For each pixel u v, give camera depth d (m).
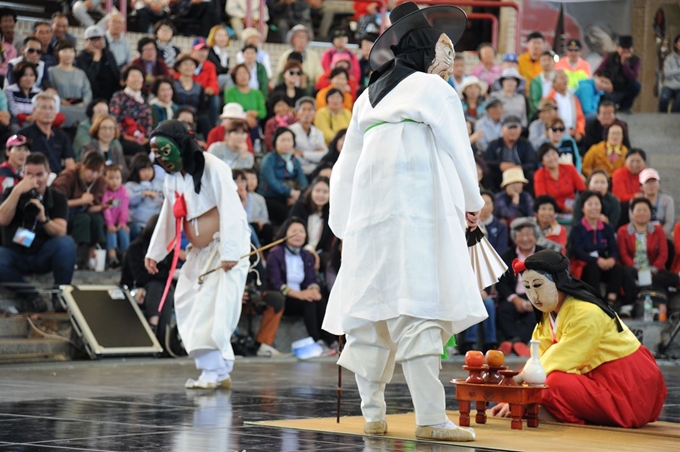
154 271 10.12
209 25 22.03
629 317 16.80
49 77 17.48
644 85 24.11
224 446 5.80
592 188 17.92
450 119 6.30
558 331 7.62
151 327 13.97
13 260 13.61
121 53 19.02
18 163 14.34
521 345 15.66
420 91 6.28
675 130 22.62
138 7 21.81
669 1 23.56
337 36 21.25
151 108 17.25
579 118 20.91
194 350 9.63
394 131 6.32
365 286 6.29
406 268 6.15
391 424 7.00
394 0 23.58
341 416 7.48
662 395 7.67
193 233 9.81
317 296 15.07
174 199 9.82
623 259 17.14
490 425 7.20
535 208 16.80
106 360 13.16
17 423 6.72
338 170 6.74
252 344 14.96
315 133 18.00
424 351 6.14
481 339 16.02
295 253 15.16
